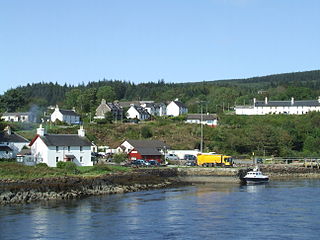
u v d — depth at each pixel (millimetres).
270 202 78375
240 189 99500
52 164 109000
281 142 165750
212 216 65062
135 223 59969
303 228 57469
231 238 52406
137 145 144000
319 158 152125
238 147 166000
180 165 131750
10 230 55094
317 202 78312
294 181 121312
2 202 72562
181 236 53188
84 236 52875
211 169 116625
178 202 78125
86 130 175500
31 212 66312
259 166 135125
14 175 82688
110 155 139500
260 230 56312
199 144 168750
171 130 183500
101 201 78250
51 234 53531
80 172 96562
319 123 193625
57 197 79812
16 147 129625
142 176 103125
